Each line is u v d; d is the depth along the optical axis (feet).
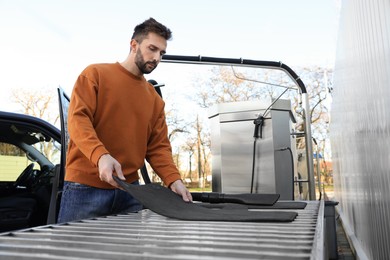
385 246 5.59
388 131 4.67
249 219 3.19
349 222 14.87
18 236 2.56
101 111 5.58
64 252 2.04
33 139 9.04
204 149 54.54
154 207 3.56
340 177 18.19
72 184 5.57
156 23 5.71
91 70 5.58
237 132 9.18
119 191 5.67
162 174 5.70
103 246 2.20
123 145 5.69
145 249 2.10
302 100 10.73
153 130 6.25
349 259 11.84
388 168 4.90
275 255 1.86
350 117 10.00
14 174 9.19
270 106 8.73
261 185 8.80
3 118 8.37
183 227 2.91
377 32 4.93
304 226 2.88
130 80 5.83
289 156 8.84
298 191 10.94
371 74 5.73
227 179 9.17
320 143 45.55
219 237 2.44
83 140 4.59
